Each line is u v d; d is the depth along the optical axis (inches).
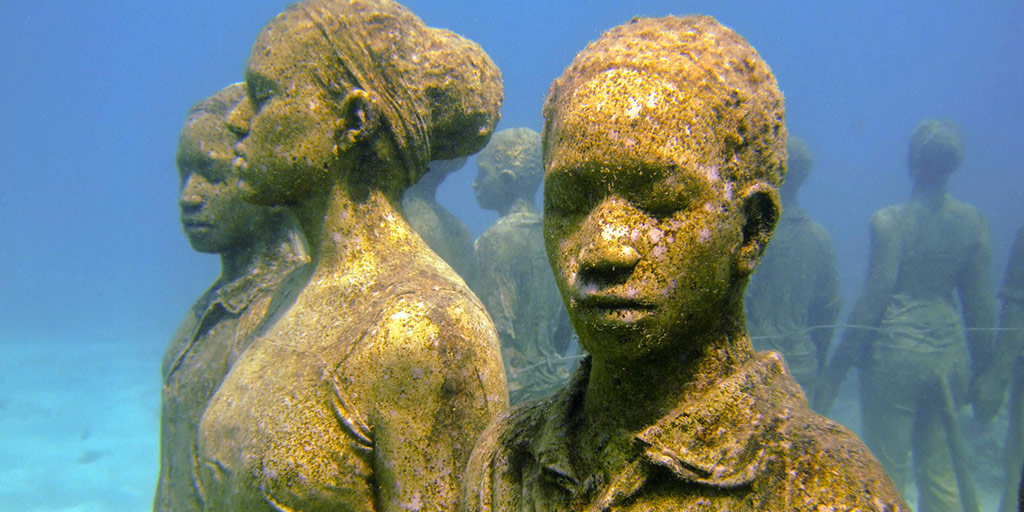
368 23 100.3
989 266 312.3
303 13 100.5
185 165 147.3
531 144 263.6
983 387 306.5
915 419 309.3
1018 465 281.0
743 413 49.0
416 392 84.1
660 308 48.0
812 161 313.9
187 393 131.0
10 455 511.2
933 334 305.9
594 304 48.7
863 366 323.9
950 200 318.0
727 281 51.1
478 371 88.1
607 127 48.7
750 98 52.3
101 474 471.5
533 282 237.5
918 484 308.5
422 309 87.2
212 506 97.3
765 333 302.7
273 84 98.3
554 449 56.3
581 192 51.1
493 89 113.3
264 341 100.6
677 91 49.6
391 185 104.5
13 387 765.3
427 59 104.5
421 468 83.4
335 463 84.0
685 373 53.1
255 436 87.7
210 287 148.2
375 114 98.0
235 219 138.9
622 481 49.2
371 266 97.7
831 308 323.0
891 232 319.9
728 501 46.1
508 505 59.2
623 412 54.7
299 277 113.1
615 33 58.0
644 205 48.4
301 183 98.7
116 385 783.7
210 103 147.7
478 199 274.7
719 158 50.0
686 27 56.4
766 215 53.4
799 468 46.0
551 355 237.1
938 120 317.1
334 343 89.6
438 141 110.1
